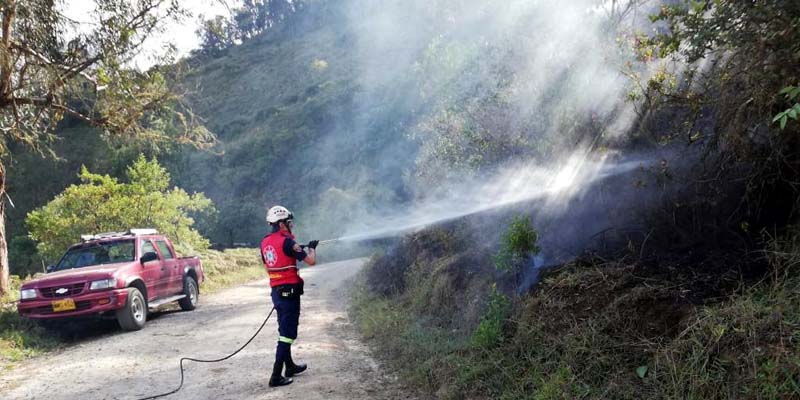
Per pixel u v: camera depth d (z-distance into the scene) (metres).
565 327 5.20
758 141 4.86
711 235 5.55
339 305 11.71
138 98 13.86
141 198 18.22
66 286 9.44
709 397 3.64
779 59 4.25
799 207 4.70
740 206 5.23
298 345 7.80
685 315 4.38
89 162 49.22
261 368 6.62
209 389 5.89
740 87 4.77
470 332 6.63
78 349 8.55
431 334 7.13
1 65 11.25
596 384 4.42
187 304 12.47
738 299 4.10
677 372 3.89
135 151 43.81
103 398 5.76
